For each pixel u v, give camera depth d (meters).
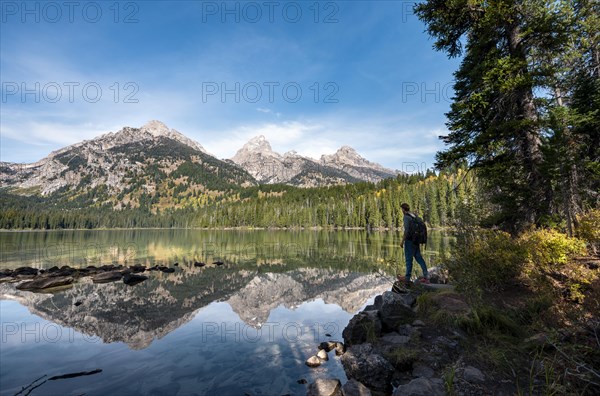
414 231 8.62
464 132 14.41
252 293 12.20
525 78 11.18
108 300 10.58
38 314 8.85
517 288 7.61
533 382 4.05
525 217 12.23
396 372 5.07
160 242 46.97
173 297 11.21
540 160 11.73
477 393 3.96
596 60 14.90
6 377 4.93
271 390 4.70
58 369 5.28
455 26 13.77
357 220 117.38
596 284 6.06
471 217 8.58
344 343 6.89
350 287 13.38
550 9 11.50
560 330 4.59
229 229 149.25
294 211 148.62
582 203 11.51
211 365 5.61
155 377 5.06
